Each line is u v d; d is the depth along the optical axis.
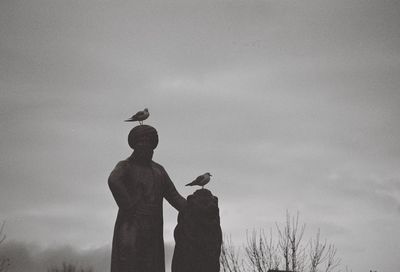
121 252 13.34
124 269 13.26
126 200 13.52
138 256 13.39
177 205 14.19
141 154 13.97
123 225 13.53
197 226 13.25
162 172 14.25
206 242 13.19
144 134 14.05
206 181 14.87
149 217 13.65
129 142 14.20
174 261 13.32
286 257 32.81
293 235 33.56
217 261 13.24
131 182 13.79
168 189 14.23
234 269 30.91
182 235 13.30
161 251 13.77
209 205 13.27
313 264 33.00
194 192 13.57
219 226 13.42
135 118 16.47
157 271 13.59
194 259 13.11
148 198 13.76
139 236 13.45
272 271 29.52
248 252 32.81
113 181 13.59
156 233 13.73
